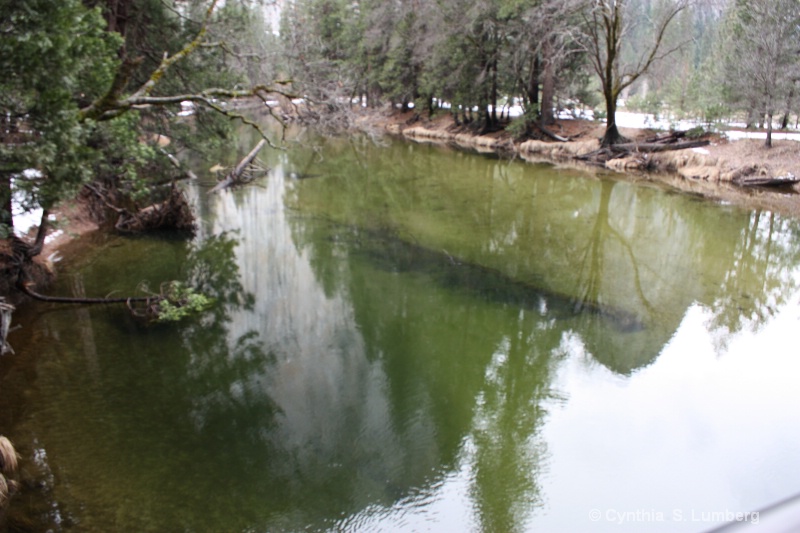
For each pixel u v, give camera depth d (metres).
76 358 6.69
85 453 5.04
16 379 6.18
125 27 10.53
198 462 5.00
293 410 5.91
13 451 4.73
